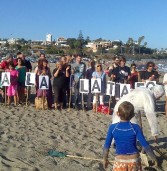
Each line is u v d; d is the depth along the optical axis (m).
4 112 13.77
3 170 7.02
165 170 7.80
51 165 7.64
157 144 9.98
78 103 15.59
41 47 140.38
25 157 8.03
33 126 11.62
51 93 15.09
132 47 151.62
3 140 9.45
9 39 167.00
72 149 9.13
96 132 11.18
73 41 135.25
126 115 5.43
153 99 8.41
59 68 14.84
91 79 14.51
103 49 144.38
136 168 5.39
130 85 14.32
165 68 64.88
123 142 5.39
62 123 12.30
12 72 15.28
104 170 7.71
